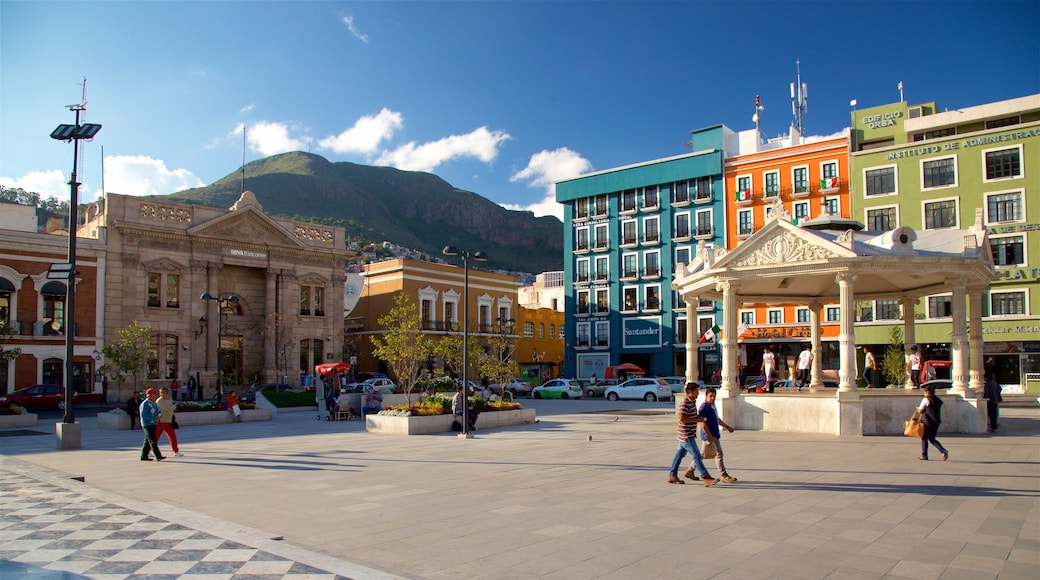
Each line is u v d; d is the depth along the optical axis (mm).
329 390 37594
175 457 17562
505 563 7652
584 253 65125
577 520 9680
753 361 54906
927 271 20531
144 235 48281
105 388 45438
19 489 12312
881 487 11875
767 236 21453
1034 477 12734
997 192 45562
